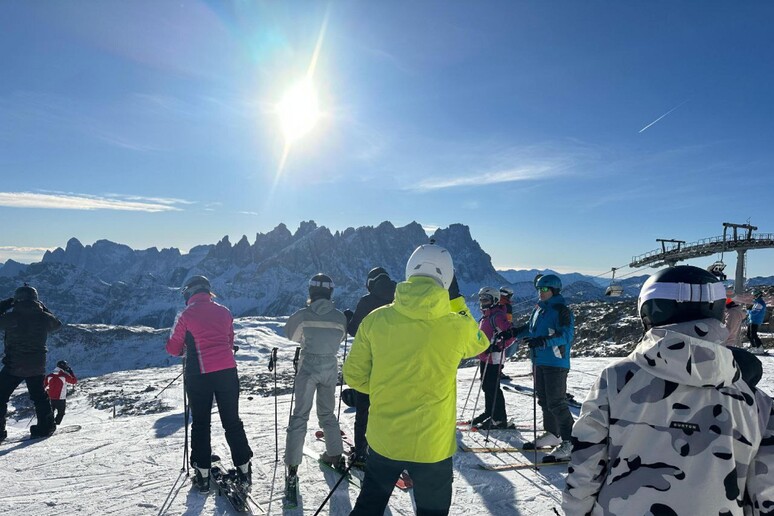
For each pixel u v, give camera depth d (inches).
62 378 416.2
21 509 196.2
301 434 203.6
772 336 747.4
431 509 128.3
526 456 255.6
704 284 77.9
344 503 198.4
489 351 297.7
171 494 208.5
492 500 204.8
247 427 317.1
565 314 239.9
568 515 84.0
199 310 206.7
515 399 393.7
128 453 265.6
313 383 210.4
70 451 273.0
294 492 197.6
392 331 129.4
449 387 129.3
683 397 76.4
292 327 213.2
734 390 77.0
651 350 76.6
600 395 82.4
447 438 127.9
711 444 74.0
